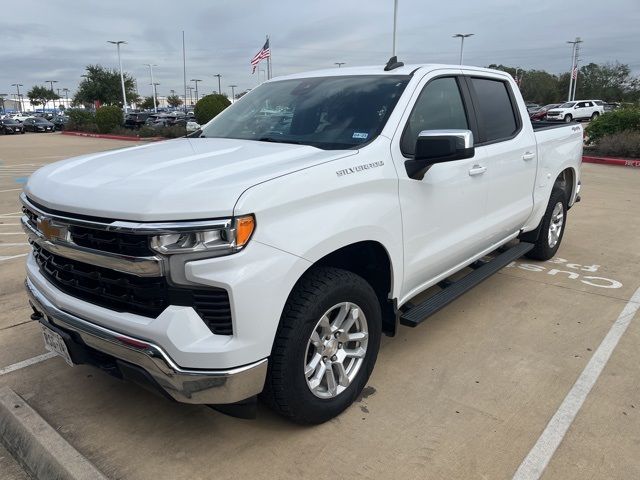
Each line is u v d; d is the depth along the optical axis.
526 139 4.70
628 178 12.38
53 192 2.63
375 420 2.98
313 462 2.65
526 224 5.13
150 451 2.75
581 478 2.54
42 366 3.62
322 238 2.58
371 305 3.01
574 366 3.57
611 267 5.66
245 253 2.30
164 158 2.89
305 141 3.29
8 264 5.86
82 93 59.34
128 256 2.31
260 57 28.78
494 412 3.05
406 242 3.23
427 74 3.65
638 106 17.91
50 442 2.76
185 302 2.33
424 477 2.54
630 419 2.98
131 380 2.61
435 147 2.91
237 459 2.68
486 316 4.38
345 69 4.04
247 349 2.36
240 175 2.49
